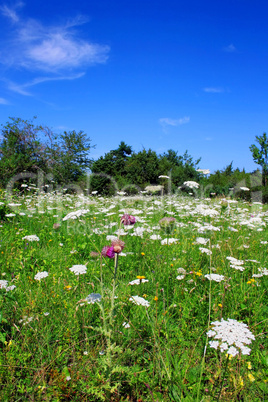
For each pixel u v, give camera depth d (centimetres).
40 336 220
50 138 2564
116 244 194
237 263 337
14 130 2080
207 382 197
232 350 158
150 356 218
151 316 253
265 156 1891
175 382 190
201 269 354
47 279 306
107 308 235
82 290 291
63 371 193
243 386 184
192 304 272
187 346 227
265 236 578
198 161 2966
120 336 223
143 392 188
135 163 3391
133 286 312
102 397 167
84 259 423
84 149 2725
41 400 174
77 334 224
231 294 290
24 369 194
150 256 420
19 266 354
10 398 174
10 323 231
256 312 263
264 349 227
